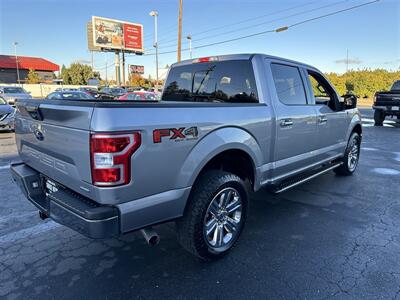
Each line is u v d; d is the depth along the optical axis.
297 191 4.95
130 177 2.17
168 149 2.36
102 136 2.04
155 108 2.30
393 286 2.58
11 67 66.56
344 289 2.54
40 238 3.38
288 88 3.81
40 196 2.96
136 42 56.47
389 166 6.62
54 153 2.53
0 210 4.11
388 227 3.67
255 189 3.37
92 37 52.91
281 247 3.21
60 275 2.72
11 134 10.70
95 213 2.11
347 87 38.62
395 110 13.04
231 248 3.10
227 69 3.73
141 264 2.89
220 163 3.13
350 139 5.54
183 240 2.78
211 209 2.85
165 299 2.42
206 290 2.53
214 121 2.72
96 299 2.42
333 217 3.95
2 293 2.47
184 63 4.29
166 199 2.42
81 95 16.08
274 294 2.48
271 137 3.41
